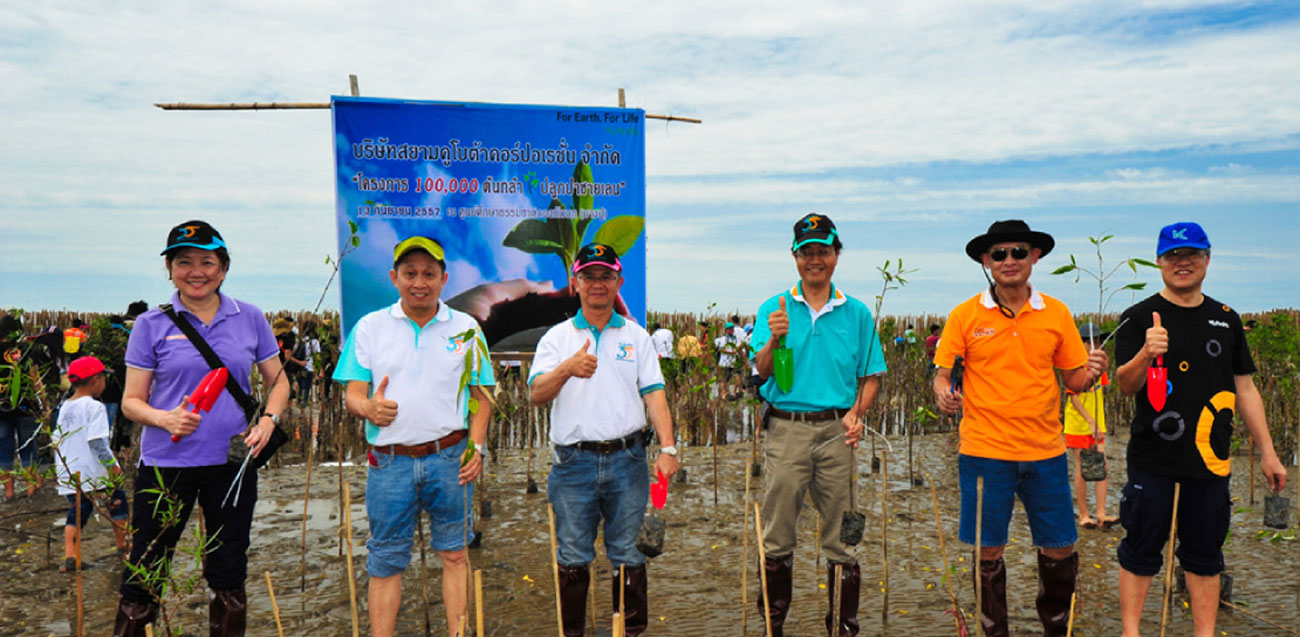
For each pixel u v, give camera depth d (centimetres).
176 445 354
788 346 396
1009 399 377
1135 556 384
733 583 533
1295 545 595
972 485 390
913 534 643
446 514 372
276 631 453
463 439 380
